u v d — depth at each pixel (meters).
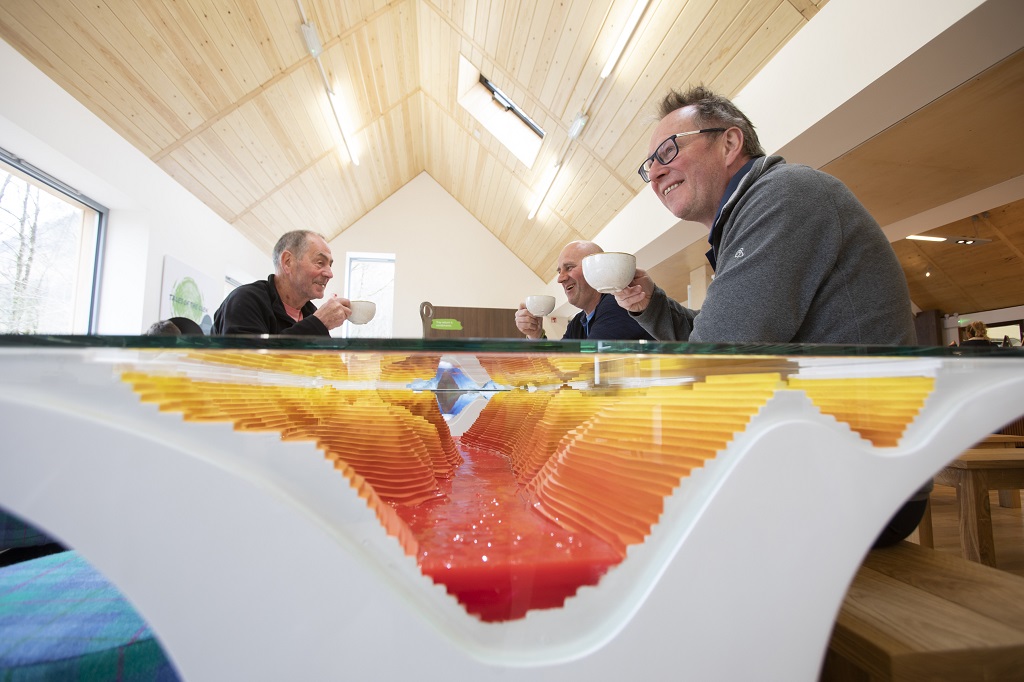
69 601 0.43
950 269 7.81
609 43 3.21
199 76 3.48
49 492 0.29
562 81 3.84
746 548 0.35
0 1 2.44
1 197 2.98
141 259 3.76
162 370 0.34
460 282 7.97
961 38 1.87
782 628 0.35
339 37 4.20
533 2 3.40
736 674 0.34
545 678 0.32
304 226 6.48
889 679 0.38
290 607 0.30
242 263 5.49
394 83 5.46
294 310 2.39
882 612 0.47
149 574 0.29
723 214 0.99
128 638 0.37
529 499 0.55
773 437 0.35
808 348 0.38
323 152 5.42
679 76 3.10
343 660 0.30
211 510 0.29
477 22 4.05
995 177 3.05
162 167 3.97
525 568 0.34
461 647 0.31
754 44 2.67
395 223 7.98
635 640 0.33
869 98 2.21
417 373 0.64
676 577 0.34
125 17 2.82
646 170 1.24
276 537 0.30
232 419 0.35
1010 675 0.39
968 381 0.41
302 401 0.57
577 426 0.62
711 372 0.44
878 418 0.40
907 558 0.63
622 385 0.57
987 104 2.25
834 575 0.36
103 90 3.12
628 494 0.39
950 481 1.89
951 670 0.38
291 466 0.32
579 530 0.41
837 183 0.86
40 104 2.79
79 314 3.62
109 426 0.29
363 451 0.54
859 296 0.82
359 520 0.32
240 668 0.30
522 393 0.90
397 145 6.82
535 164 5.25
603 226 5.18
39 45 2.69
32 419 0.29
